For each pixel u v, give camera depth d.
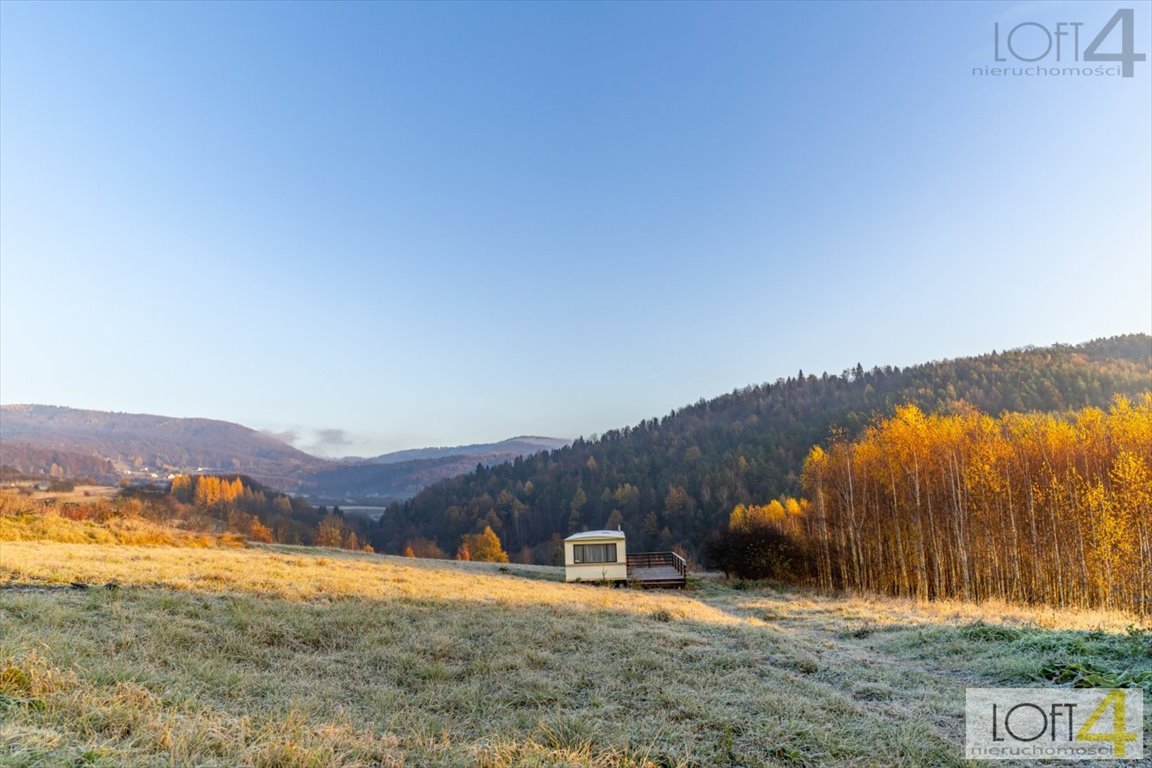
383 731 5.15
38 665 5.24
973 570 27.06
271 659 7.16
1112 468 24.08
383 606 10.80
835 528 32.84
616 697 6.48
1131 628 9.26
